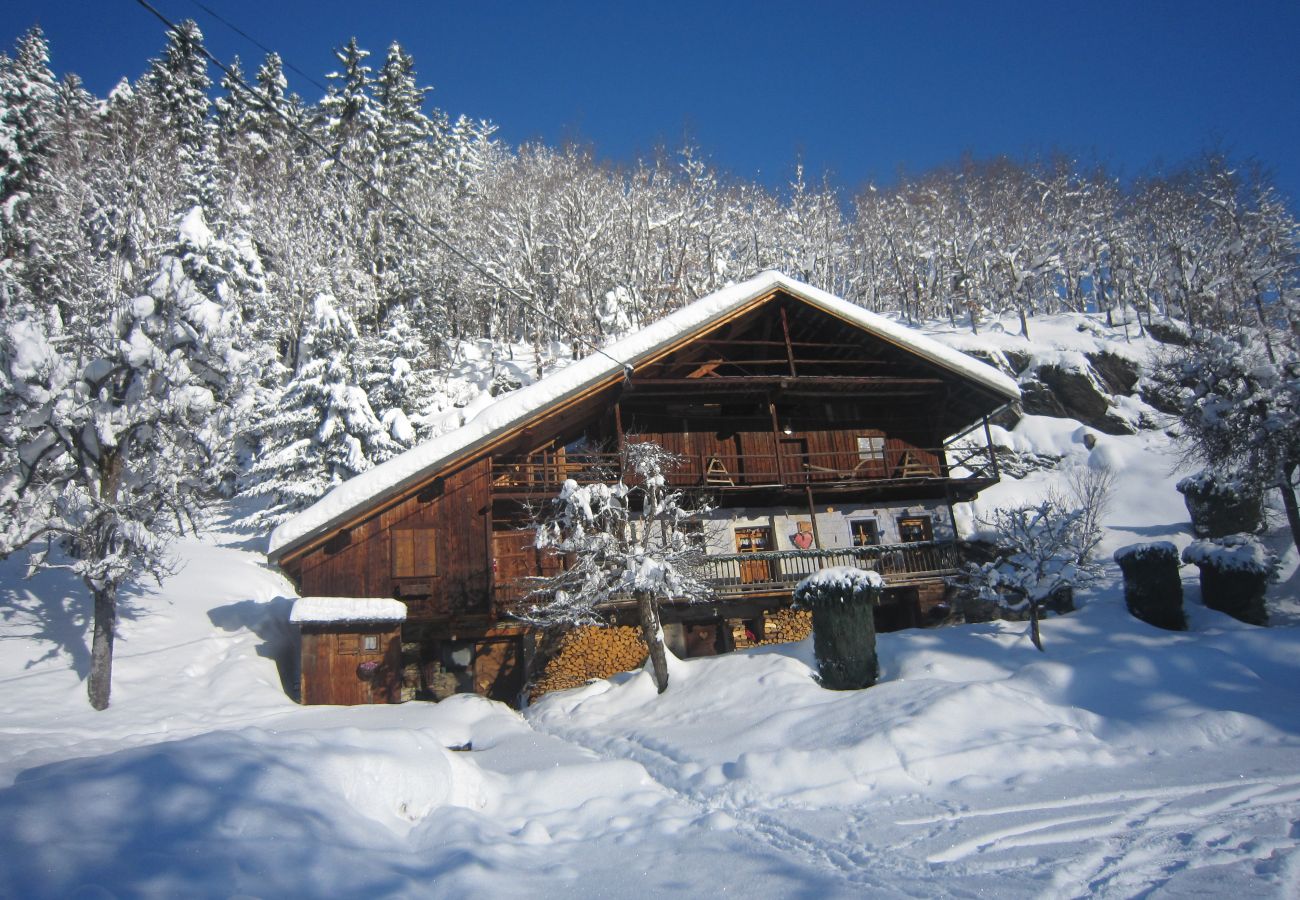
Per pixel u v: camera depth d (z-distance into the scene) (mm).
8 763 9516
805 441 24000
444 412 32812
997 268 57875
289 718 14508
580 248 45156
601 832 7293
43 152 37719
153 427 17172
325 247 42156
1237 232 48156
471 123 73688
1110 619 16547
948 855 6055
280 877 4926
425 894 5215
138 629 18406
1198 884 5125
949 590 22062
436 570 19312
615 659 18703
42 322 17828
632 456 16156
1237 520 24625
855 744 9180
